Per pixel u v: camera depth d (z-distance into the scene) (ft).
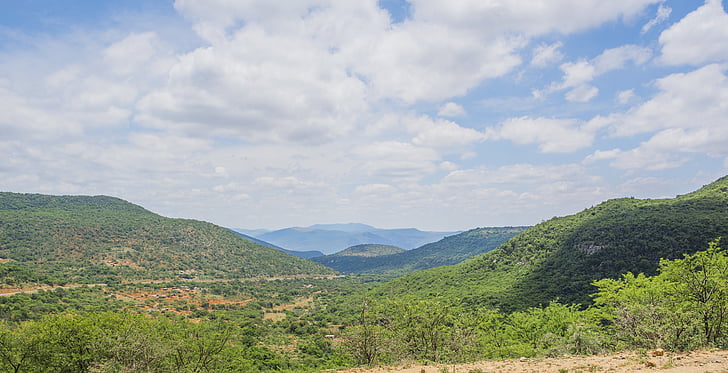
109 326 96.94
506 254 361.71
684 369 38.91
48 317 99.86
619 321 83.56
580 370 43.47
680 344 59.82
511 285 279.28
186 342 100.01
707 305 67.82
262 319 333.62
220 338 111.55
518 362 54.49
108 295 328.49
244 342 220.02
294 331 288.51
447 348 89.25
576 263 268.21
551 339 96.12
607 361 48.24
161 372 81.56
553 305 142.10
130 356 77.61
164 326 104.53
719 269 72.13
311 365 181.16
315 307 428.97
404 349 87.56
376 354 86.12
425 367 55.11
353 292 539.70
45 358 95.45
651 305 75.72
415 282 407.44
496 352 99.25
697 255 75.36
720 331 67.77
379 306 98.78
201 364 102.47
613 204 359.46
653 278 111.04
